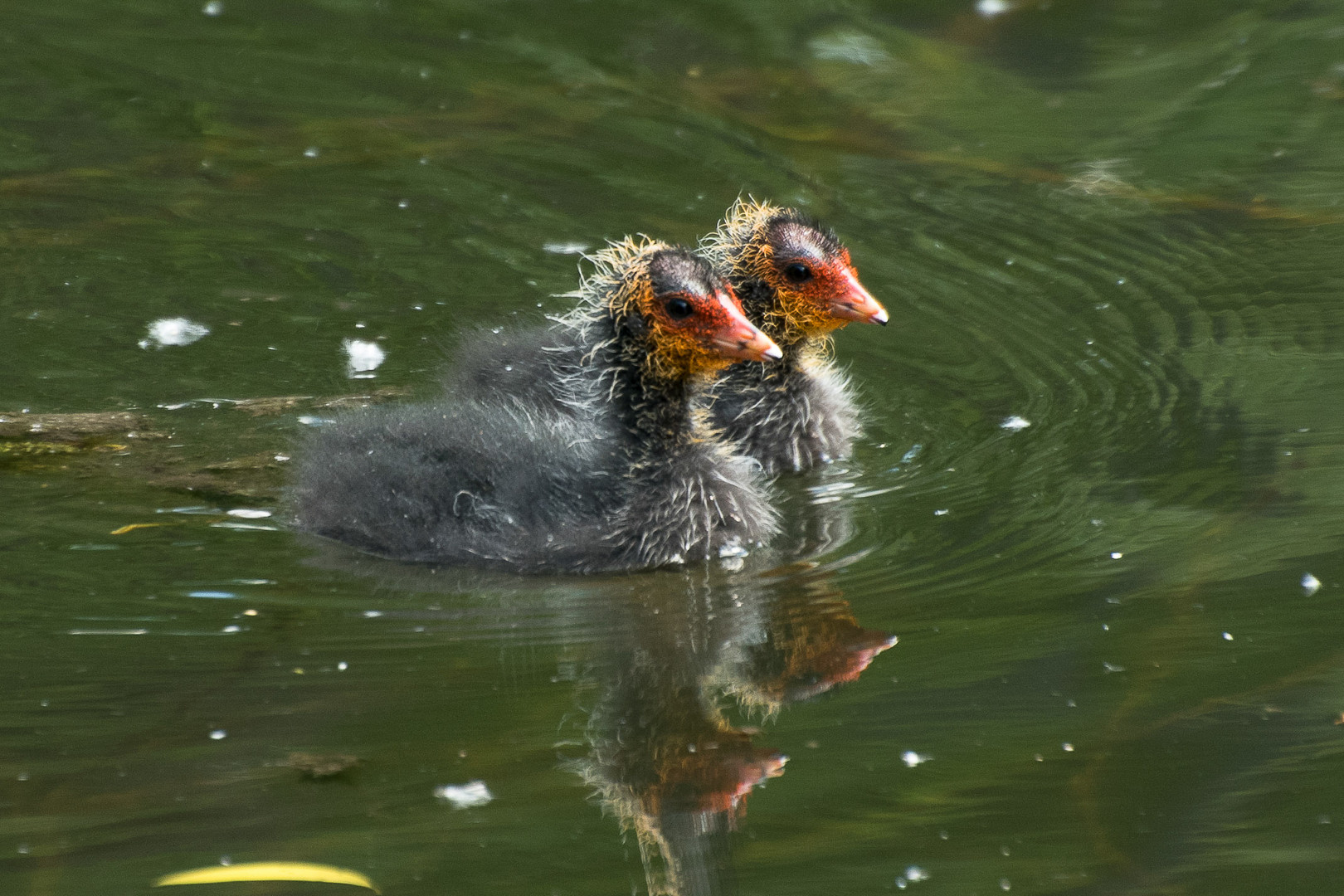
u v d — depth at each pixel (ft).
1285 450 40.14
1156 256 52.85
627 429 38.47
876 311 42.91
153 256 52.11
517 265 52.54
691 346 37.52
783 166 59.41
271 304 49.44
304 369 45.55
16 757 27.40
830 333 45.32
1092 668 30.76
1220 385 44.29
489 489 36.29
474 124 62.59
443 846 25.52
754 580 35.63
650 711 29.68
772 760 28.14
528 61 68.03
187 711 29.04
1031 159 59.77
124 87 64.34
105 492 38.22
